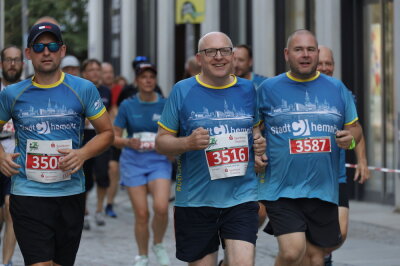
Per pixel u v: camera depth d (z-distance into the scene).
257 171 7.75
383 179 16.48
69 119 7.17
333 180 7.66
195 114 7.20
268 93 7.70
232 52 7.14
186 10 22.08
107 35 29.41
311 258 7.88
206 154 7.18
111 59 29.16
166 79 24.27
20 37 40.19
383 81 16.36
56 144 7.15
